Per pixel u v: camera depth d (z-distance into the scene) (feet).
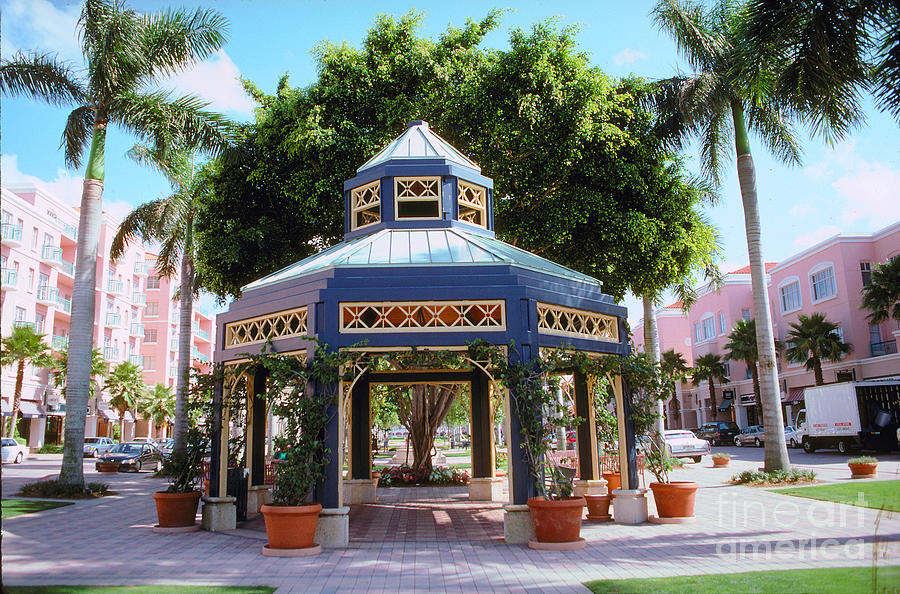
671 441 88.02
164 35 57.11
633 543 30.01
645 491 36.91
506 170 59.36
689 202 62.90
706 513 38.42
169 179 65.62
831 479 54.75
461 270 34.30
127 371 154.92
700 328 179.42
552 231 57.77
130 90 57.06
